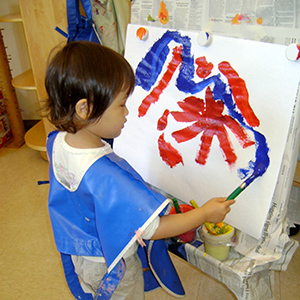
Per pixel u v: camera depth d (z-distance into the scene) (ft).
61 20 4.81
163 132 2.94
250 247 2.66
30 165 6.63
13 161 6.78
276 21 2.29
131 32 3.04
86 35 3.63
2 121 7.19
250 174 2.43
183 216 2.14
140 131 3.13
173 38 2.70
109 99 1.93
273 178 2.30
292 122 2.20
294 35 2.24
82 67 1.87
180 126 2.81
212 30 2.61
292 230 4.32
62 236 2.34
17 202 5.54
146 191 2.02
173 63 2.75
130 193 1.98
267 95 2.22
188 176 2.86
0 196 5.69
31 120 7.88
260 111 2.28
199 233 2.93
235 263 2.60
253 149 2.37
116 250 2.07
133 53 3.05
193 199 2.88
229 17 2.50
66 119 2.00
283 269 2.67
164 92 2.87
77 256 2.56
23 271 4.25
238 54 2.32
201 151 2.70
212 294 3.84
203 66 2.54
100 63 1.90
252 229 2.51
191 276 4.08
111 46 3.88
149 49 2.90
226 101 2.45
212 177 2.68
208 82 2.54
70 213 2.32
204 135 2.66
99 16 3.65
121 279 2.36
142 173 3.22
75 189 2.13
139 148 3.18
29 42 4.95
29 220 5.14
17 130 7.29
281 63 2.12
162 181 3.09
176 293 3.23
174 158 2.92
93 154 2.09
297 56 2.00
